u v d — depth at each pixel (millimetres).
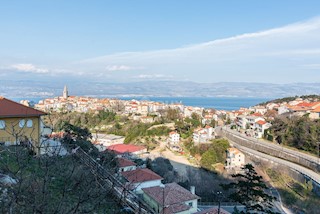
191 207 22578
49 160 5809
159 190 23875
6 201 5539
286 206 39844
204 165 58750
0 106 19188
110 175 11469
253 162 60562
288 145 65250
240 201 22688
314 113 76438
